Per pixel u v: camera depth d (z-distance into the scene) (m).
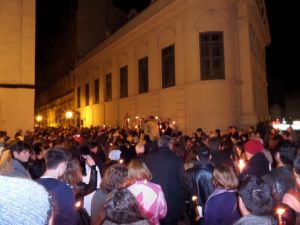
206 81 21.12
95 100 40.00
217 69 21.50
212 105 20.94
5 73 20.91
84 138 11.53
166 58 25.11
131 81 30.08
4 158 4.71
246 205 2.52
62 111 56.41
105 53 36.12
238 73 22.34
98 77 38.72
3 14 21.22
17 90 20.97
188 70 22.17
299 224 3.02
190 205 6.02
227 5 21.70
